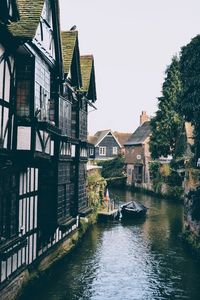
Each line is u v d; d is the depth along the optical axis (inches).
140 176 2342.5
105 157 2832.2
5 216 505.0
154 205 1672.0
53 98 673.6
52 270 707.4
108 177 2610.7
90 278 677.9
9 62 480.7
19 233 550.3
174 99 1948.8
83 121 957.2
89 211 976.9
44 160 575.2
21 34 468.1
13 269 535.5
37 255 652.7
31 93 504.4
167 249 901.2
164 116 1977.1
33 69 507.2
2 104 458.3
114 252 863.1
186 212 1053.8
